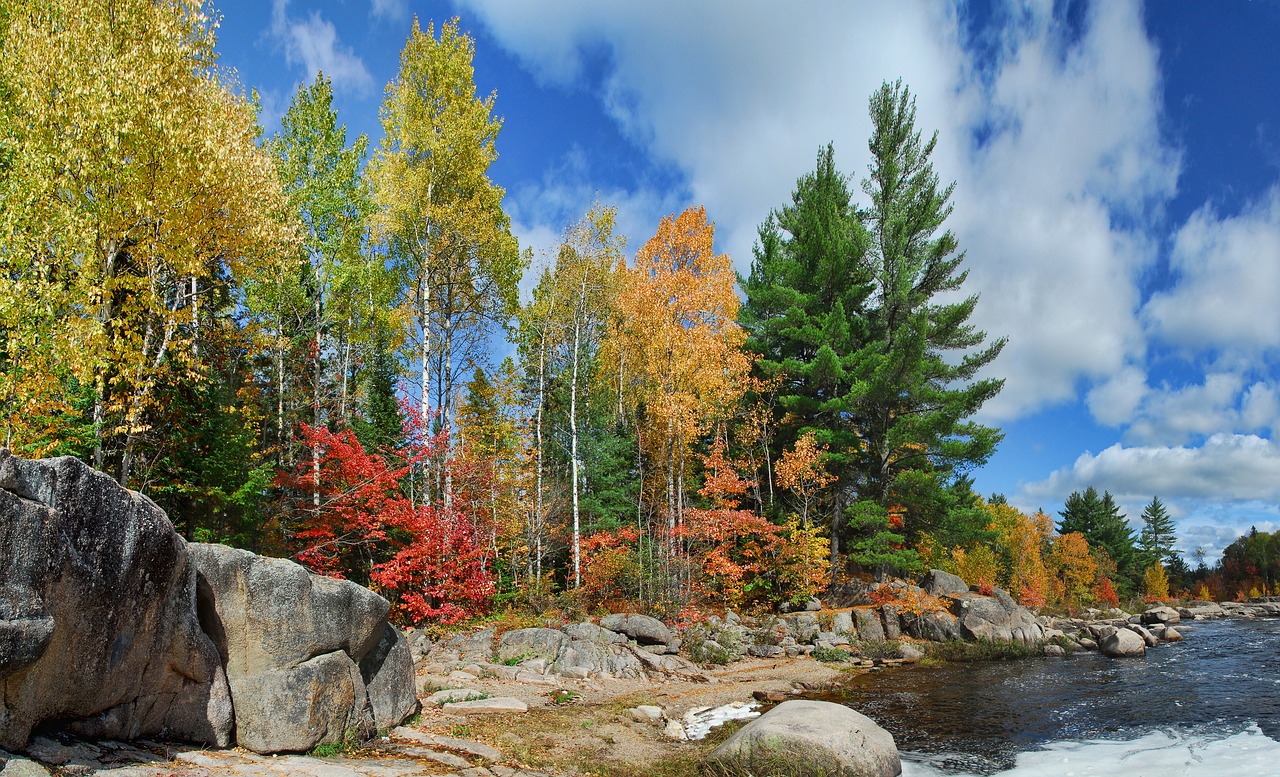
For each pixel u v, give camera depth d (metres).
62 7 13.23
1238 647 26.69
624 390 31.83
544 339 27.78
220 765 7.53
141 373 13.79
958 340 32.44
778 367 31.77
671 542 25.12
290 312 24.80
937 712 15.12
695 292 26.84
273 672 8.74
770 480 32.31
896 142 35.16
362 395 28.03
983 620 26.41
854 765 9.48
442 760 9.30
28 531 6.12
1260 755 10.93
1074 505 81.19
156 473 15.84
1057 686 18.16
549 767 9.80
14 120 13.00
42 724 6.62
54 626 6.23
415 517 18.83
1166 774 10.23
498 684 14.96
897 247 33.09
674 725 13.30
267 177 15.99
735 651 22.91
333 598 9.62
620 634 20.33
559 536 25.30
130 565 7.25
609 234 27.38
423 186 24.09
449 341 25.12
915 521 32.91
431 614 19.12
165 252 13.86
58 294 12.19
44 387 11.79
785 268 34.09
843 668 21.25
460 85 26.03
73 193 12.97
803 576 28.25
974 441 30.00
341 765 8.22
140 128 13.29
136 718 7.60
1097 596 62.66
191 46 14.86
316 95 27.91
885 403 31.25
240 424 18.36
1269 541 98.06
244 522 16.80
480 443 24.20
